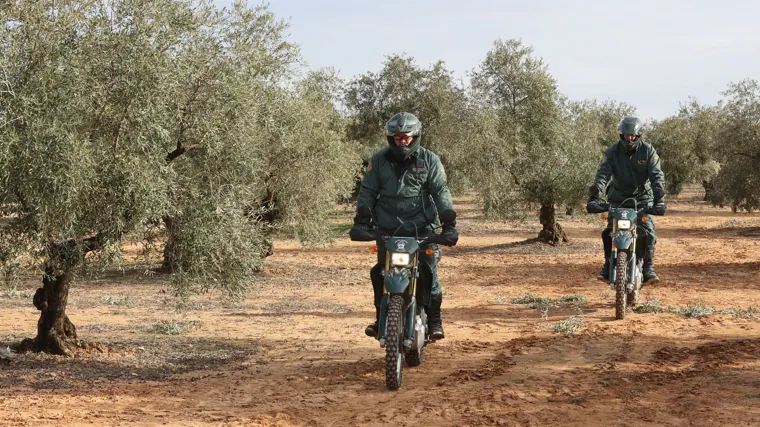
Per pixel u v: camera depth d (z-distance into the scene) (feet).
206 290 28.63
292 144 54.85
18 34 22.90
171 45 24.99
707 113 180.45
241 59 29.17
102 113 24.11
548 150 79.61
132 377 24.64
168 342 31.65
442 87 130.21
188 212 26.58
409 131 22.48
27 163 21.40
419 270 22.53
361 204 23.12
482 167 81.30
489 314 38.81
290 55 45.68
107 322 38.55
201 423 18.40
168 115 25.30
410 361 24.99
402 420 18.44
